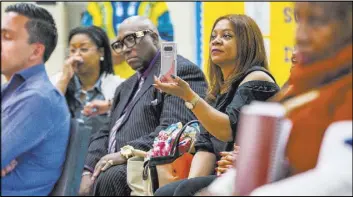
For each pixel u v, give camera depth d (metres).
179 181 5.41
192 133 6.21
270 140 3.35
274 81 5.91
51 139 4.83
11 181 4.78
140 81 7.25
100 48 8.12
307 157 3.55
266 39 9.24
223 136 5.64
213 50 6.13
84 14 9.74
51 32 5.06
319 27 3.68
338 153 3.26
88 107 6.25
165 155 6.17
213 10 9.35
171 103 6.68
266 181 3.37
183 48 9.43
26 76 4.91
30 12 5.00
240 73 5.99
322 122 3.54
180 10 9.41
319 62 3.69
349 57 3.62
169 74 5.72
